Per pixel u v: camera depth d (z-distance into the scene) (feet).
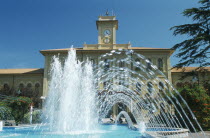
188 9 70.38
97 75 116.78
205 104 50.55
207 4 71.15
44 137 38.91
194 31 70.28
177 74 131.75
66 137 38.14
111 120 88.53
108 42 138.51
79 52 131.23
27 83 139.03
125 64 127.24
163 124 60.85
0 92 121.39
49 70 131.44
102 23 141.18
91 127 51.37
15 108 65.82
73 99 48.70
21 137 38.65
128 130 52.03
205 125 50.11
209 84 70.18
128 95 96.58
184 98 53.06
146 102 86.63
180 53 71.36
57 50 131.75
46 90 128.67
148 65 127.95
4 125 62.75
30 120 70.90
